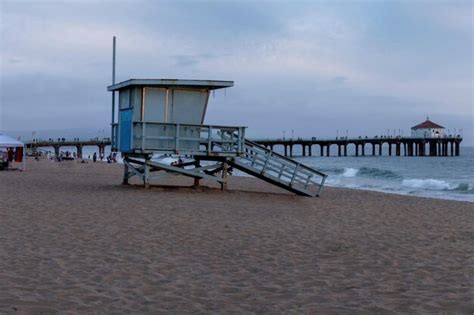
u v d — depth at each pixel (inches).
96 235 377.4
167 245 351.9
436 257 334.6
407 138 4429.1
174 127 742.5
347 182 1482.5
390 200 785.6
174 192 727.7
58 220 440.5
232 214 527.2
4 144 1135.6
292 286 254.8
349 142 4466.0
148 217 478.0
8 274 255.9
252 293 240.4
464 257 335.9
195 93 761.0
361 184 1398.9
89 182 922.7
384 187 1296.8
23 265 276.7
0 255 298.7
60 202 569.0
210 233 406.3
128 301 220.8
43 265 278.8
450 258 331.9
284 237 399.9
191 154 741.9
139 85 732.7
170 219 471.2
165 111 748.0
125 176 823.1
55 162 2160.4
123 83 751.1
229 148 764.6
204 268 289.0
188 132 749.3
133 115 738.2
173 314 205.8
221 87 761.6
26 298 217.0
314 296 237.6
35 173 1221.7
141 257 310.5
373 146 4574.3
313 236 409.7
